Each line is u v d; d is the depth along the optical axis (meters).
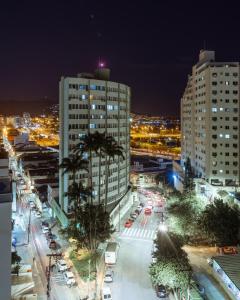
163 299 65.62
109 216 95.81
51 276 76.19
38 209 133.00
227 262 71.81
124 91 130.62
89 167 110.31
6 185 24.14
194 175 146.62
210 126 133.75
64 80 108.50
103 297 64.56
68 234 88.06
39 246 95.44
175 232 88.25
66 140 108.44
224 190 125.69
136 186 168.50
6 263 22.55
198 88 144.62
